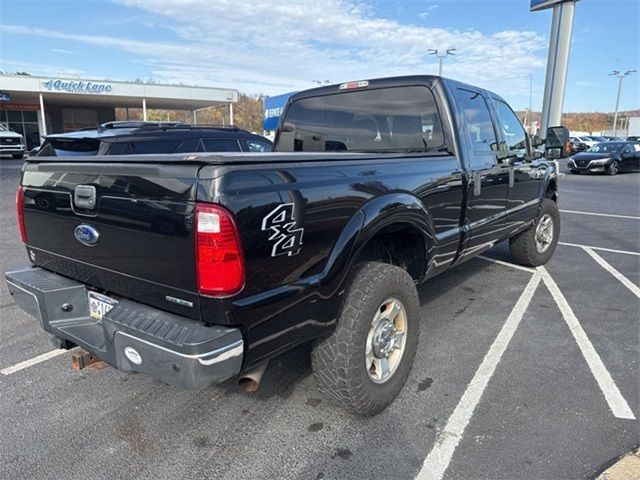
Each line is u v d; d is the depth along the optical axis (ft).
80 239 8.37
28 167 9.34
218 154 7.43
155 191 6.91
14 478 7.77
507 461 8.05
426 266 10.98
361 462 8.12
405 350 9.79
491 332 13.30
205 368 6.52
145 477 7.80
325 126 14.57
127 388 10.49
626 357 11.74
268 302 7.05
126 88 103.14
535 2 58.03
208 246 6.42
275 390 10.34
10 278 9.42
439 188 11.07
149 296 7.52
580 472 7.76
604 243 24.98
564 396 10.00
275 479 7.75
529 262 19.38
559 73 56.18
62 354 12.11
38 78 95.76
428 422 9.18
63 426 9.13
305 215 7.47
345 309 8.54
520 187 16.08
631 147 68.80
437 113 12.28
